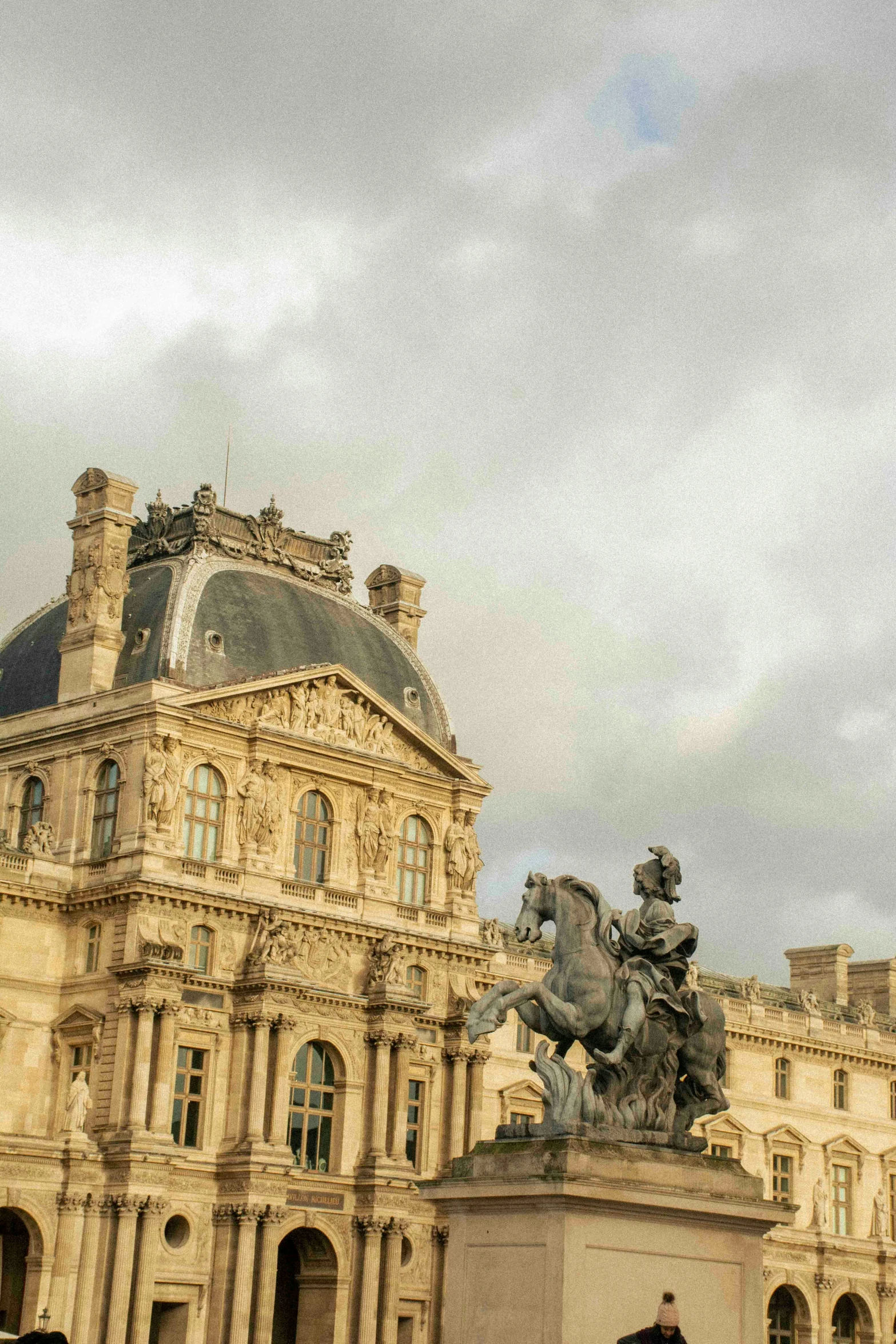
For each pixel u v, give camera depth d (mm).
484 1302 37969
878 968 169750
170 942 105000
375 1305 107938
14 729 115375
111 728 109250
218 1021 106750
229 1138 105312
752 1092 144375
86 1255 99062
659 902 41688
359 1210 109188
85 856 108938
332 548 127062
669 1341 31500
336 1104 110625
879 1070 155500
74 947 108062
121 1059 102625
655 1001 40281
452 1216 39188
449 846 120562
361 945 114125
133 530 123000
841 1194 149500
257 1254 103688
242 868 109188
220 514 121250
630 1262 37500
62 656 114312
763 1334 39281
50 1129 105438
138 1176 99812
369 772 116375
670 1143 39250
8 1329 99188
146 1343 98688
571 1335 36281
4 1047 104875
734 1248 39188
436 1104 116438
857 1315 146250
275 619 117812
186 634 112188
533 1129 39062
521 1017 41344
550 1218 37125
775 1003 153500
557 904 41469
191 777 109125
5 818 113938
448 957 118938
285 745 111938
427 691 126062
